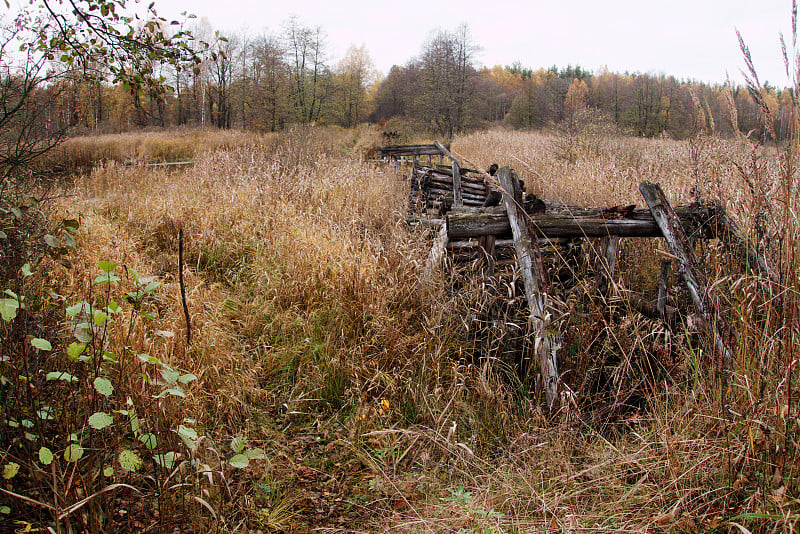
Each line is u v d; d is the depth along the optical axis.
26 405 2.39
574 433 3.02
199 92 46.88
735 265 3.30
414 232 5.84
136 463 2.18
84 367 2.76
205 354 3.72
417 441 3.37
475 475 2.98
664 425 2.89
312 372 4.02
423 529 2.56
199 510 2.50
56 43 3.56
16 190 3.45
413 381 3.77
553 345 3.48
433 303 4.51
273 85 41.16
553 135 16.42
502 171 4.48
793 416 2.27
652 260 5.40
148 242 6.88
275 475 3.06
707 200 4.42
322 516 2.77
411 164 13.40
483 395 3.54
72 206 7.05
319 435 3.51
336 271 5.02
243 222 6.79
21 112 3.45
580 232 4.19
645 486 2.61
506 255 5.49
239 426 3.48
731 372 2.76
